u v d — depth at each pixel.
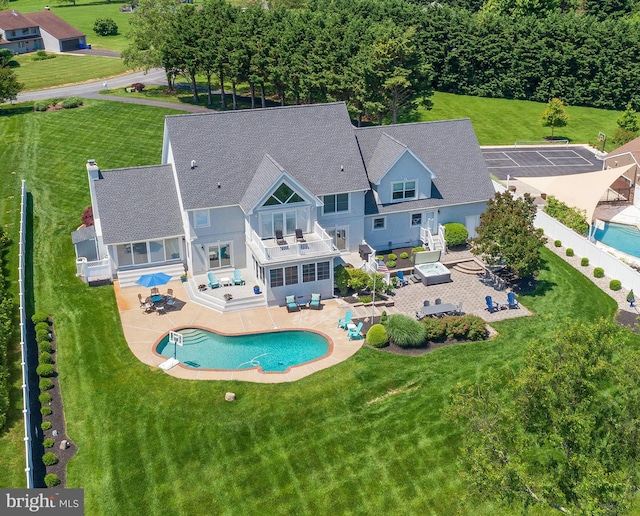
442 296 50.75
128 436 36.44
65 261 55.06
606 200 72.06
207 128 52.41
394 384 40.41
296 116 54.62
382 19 117.31
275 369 42.34
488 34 111.88
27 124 85.94
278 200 49.56
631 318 48.19
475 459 27.81
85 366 42.06
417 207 55.78
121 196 52.56
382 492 33.16
